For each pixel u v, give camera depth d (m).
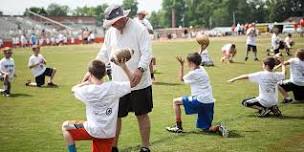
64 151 7.27
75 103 11.61
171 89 13.73
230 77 16.31
